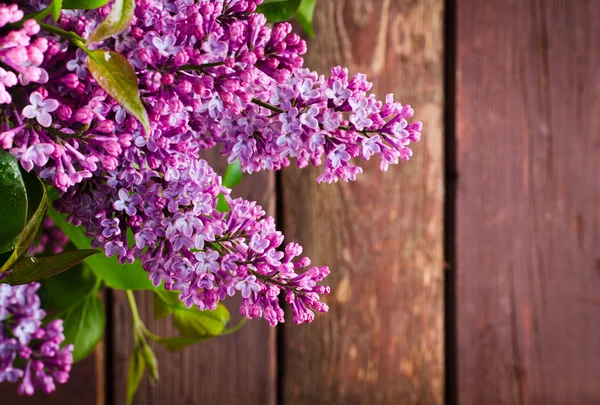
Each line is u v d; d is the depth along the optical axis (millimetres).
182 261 736
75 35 700
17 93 736
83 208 745
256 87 730
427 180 1155
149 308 1112
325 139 750
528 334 1183
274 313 741
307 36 1113
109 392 1110
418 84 1144
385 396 1153
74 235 837
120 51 701
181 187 730
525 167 1175
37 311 846
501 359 1178
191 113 753
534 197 1178
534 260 1180
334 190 1138
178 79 710
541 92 1175
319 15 1117
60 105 700
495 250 1172
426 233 1157
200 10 713
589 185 1190
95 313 926
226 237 743
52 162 728
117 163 725
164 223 732
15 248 729
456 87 1153
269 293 739
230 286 739
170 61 704
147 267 739
